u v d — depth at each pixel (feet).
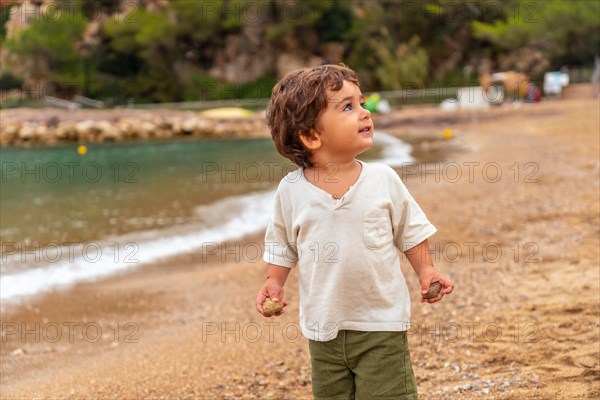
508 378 11.53
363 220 7.78
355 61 165.17
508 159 43.93
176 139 95.25
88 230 31.37
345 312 7.88
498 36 152.76
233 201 38.34
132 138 96.43
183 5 156.46
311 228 7.90
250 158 64.75
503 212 25.55
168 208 36.70
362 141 7.78
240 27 166.09
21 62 135.44
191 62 162.09
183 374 13.53
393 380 7.91
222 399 12.13
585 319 13.60
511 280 17.06
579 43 142.00
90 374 14.07
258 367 13.55
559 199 26.58
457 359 12.64
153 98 148.97
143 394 12.65
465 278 17.75
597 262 17.46
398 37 178.40
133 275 23.56
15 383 13.88
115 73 151.53
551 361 11.96
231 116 108.78
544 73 148.87
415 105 125.90
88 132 94.12
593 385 10.80
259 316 17.26
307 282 8.01
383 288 7.85
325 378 8.20
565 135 56.85
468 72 173.47
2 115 96.78
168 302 19.88
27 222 33.45
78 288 22.06
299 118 7.82
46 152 76.74
